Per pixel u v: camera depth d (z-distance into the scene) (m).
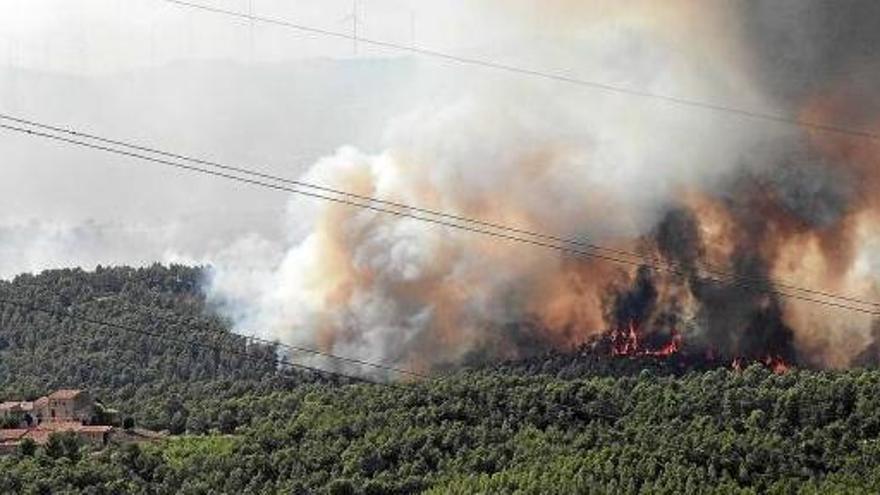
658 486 138.12
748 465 142.75
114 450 159.88
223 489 150.62
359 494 146.50
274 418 176.00
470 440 154.88
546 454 148.88
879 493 135.25
